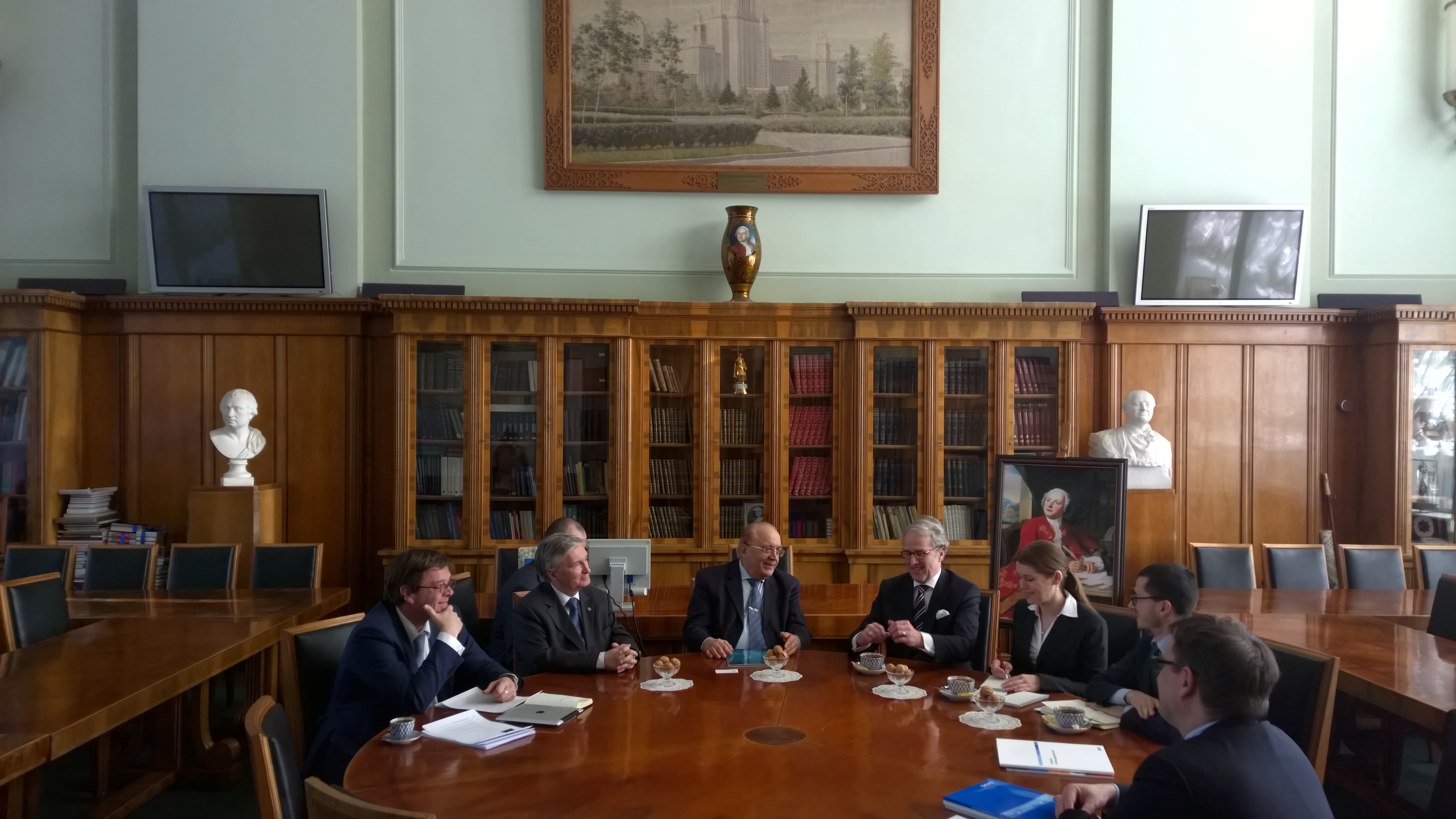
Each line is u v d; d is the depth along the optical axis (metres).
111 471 6.40
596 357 6.29
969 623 3.62
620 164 6.68
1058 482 4.59
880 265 6.78
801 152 6.75
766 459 6.38
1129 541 5.77
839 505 6.39
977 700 2.75
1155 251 6.56
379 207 6.65
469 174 6.67
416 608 3.08
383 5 6.66
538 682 3.20
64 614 4.16
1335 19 6.80
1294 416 6.64
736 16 6.72
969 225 6.80
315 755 2.91
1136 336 6.57
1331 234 6.84
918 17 6.70
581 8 6.65
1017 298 6.79
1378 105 6.82
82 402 6.40
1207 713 1.94
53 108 6.59
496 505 6.23
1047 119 6.79
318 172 6.54
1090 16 6.80
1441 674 3.32
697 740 2.59
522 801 2.17
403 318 6.12
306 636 3.19
